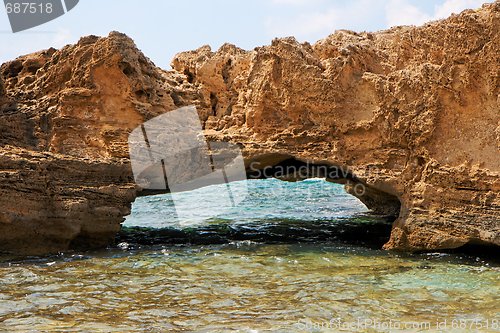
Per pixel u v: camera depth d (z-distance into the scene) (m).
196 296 9.48
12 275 10.60
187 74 16.89
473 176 11.83
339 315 8.48
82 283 10.21
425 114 12.67
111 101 14.21
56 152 13.91
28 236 11.98
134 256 12.49
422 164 12.85
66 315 8.43
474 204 11.80
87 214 12.61
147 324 8.03
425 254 12.44
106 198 12.97
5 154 11.77
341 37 15.35
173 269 11.34
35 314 8.45
